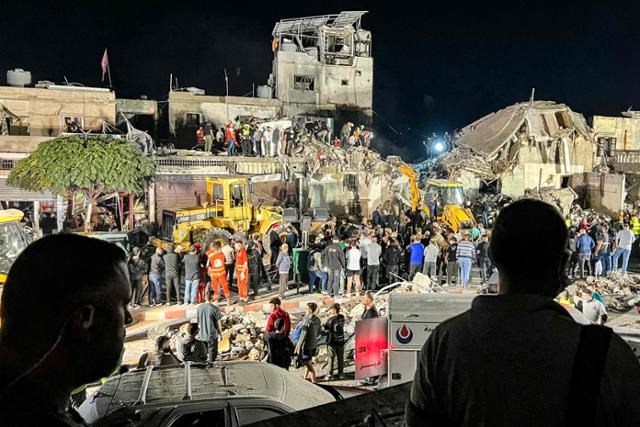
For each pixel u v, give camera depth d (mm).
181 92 41875
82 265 1395
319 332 12172
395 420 2639
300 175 33906
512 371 1613
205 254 18703
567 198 35594
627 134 49938
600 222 24406
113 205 29656
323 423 2523
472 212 32000
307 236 23203
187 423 5641
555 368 1579
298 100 45438
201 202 31797
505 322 1690
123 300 1491
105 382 6484
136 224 29062
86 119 35562
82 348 1397
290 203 34406
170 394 5906
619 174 40688
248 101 43219
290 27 47062
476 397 1648
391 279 20469
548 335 1630
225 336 14117
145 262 18281
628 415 1509
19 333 1354
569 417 1525
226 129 34656
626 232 22734
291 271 22500
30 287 1354
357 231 23844
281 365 11156
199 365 6914
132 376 6578
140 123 42188
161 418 5484
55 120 34969
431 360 1809
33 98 34594
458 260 20625
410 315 9203
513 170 40094
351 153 36062
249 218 23938
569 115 41312
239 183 24078
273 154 34781
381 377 9812
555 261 1812
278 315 11336
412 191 29250
